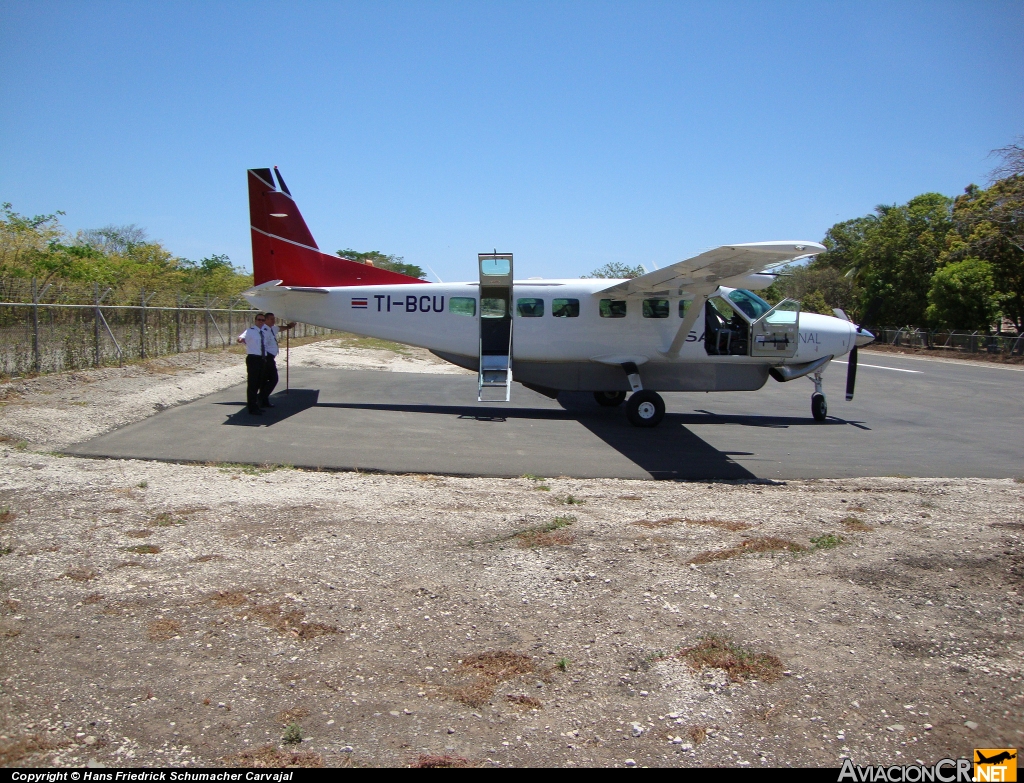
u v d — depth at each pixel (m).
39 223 31.34
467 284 14.67
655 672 3.95
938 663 4.11
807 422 14.83
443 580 5.13
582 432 12.72
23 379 13.36
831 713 3.60
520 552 5.78
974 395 20.02
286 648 4.06
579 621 4.54
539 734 3.37
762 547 5.99
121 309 19.16
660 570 5.44
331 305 14.83
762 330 14.25
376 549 5.74
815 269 58.94
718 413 15.88
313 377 19.31
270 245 14.89
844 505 7.67
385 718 3.44
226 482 7.94
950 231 47.66
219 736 3.24
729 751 3.29
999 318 44.03
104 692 3.54
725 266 11.52
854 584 5.24
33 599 4.54
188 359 19.52
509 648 4.16
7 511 6.29
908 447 12.07
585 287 14.32
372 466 9.25
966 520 7.02
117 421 11.17
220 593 4.75
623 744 3.31
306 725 3.35
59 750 3.08
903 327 48.66
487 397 14.50
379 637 4.24
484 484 8.54
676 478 9.30
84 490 7.16
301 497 7.38
